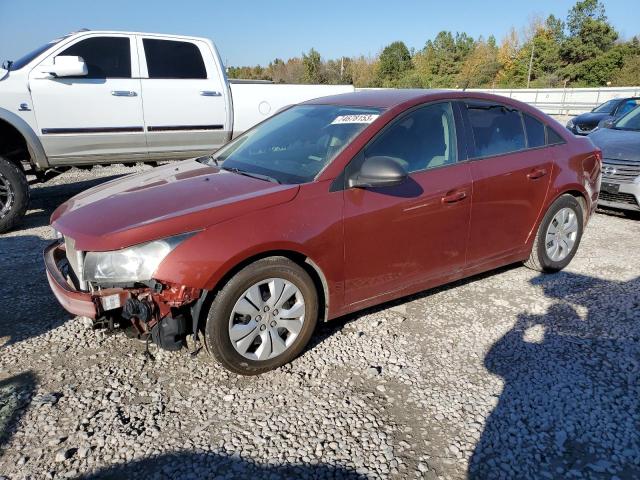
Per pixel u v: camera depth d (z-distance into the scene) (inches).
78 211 125.0
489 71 2425.0
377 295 137.9
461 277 157.2
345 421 105.7
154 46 260.1
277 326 121.0
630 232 242.2
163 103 263.0
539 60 2364.7
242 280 113.1
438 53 2581.2
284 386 117.4
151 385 116.9
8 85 224.8
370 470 92.7
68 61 230.1
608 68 2170.3
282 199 119.3
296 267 120.4
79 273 113.0
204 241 109.0
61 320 146.7
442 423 105.3
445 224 144.9
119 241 107.1
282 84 303.0
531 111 175.0
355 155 130.6
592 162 188.1
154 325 111.1
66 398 111.3
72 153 245.6
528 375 122.1
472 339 138.9
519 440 100.7
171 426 103.3
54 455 94.9
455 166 147.9
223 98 280.4
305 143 144.4
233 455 95.7
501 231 161.6
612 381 119.9
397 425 104.7
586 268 191.8
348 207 126.0
